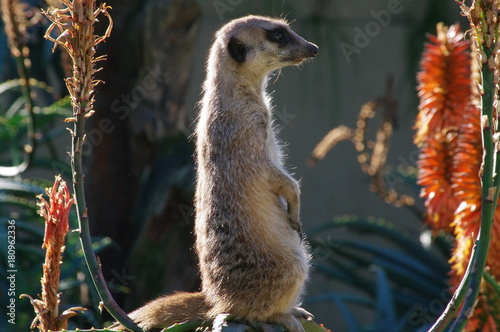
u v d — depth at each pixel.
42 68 17.05
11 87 14.94
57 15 5.15
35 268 12.64
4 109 18.81
